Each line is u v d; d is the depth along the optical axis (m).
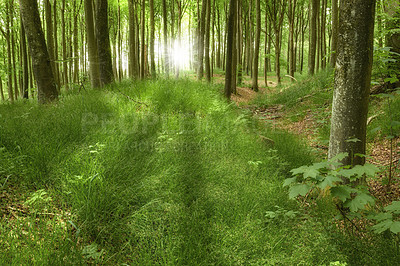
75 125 4.23
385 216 2.30
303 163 4.70
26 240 2.09
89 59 10.09
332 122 3.52
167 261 2.17
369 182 4.11
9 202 2.70
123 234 2.52
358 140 3.14
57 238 2.22
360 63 3.19
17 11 18.44
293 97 11.61
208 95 8.17
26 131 3.93
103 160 3.30
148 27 28.38
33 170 3.06
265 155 4.69
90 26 9.98
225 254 2.23
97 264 2.18
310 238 2.48
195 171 3.64
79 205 2.63
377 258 2.28
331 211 3.05
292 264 2.17
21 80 20.59
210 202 3.00
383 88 7.22
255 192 3.27
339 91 3.38
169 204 2.79
